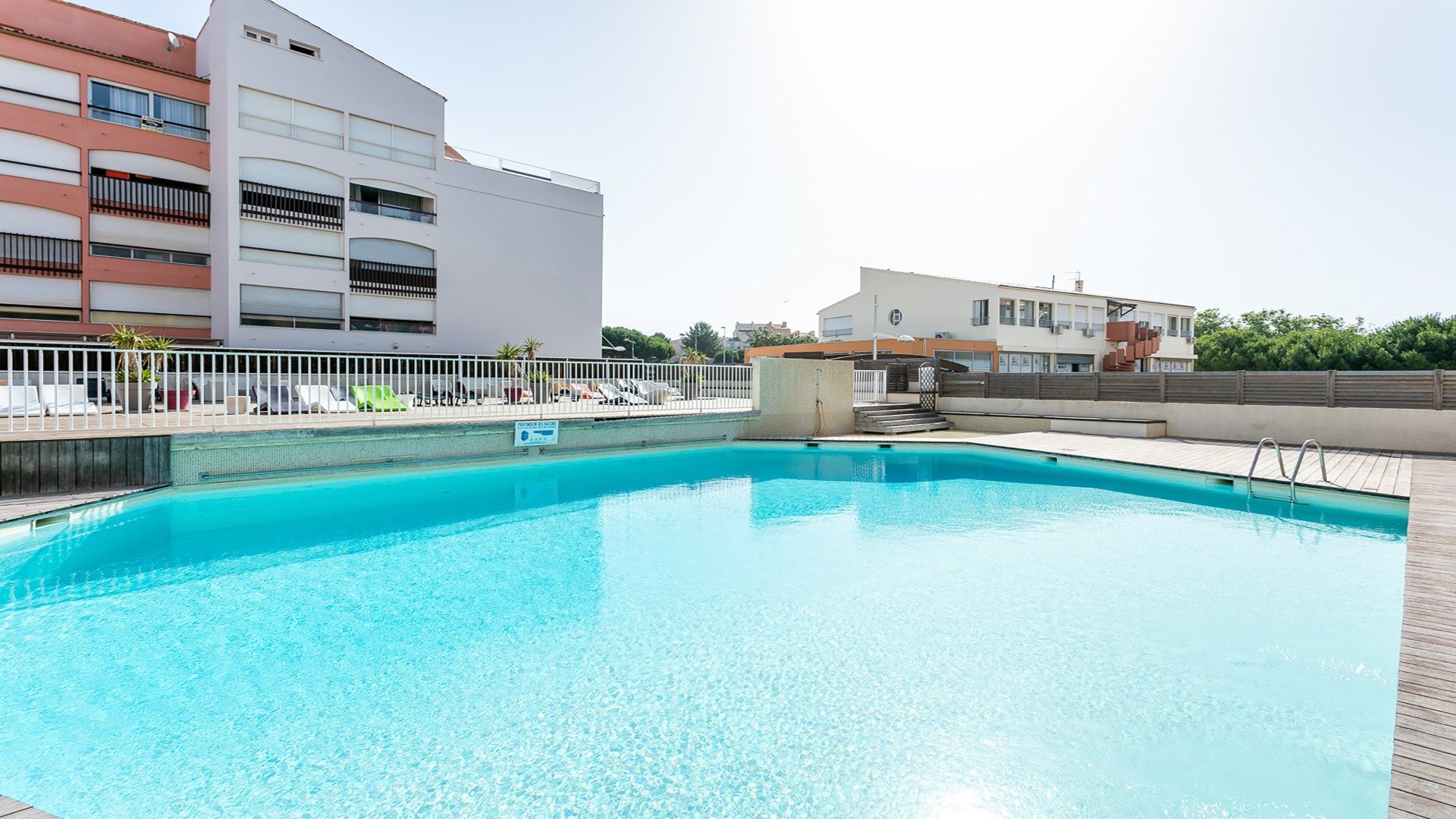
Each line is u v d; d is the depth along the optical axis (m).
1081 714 3.61
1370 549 6.85
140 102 21.39
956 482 11.15
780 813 2.80
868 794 2.92
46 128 19.83
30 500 7.26
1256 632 4.71
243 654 4.37
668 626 4.89
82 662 4.23
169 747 3.29
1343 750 3.22
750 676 4.09
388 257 25.05
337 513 8.30
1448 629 4.04
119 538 6.96
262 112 22.12
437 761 3.18
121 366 14.66
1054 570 6.23
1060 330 36.25
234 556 6.55
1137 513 8.68
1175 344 42.00
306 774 3.08
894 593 5.61
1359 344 44.28
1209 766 3.11
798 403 16.52
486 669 4.18
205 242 22.66
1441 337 41.38
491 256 27.56
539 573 6.14
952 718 3.57
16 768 3.11
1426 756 2.71
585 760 3.20
